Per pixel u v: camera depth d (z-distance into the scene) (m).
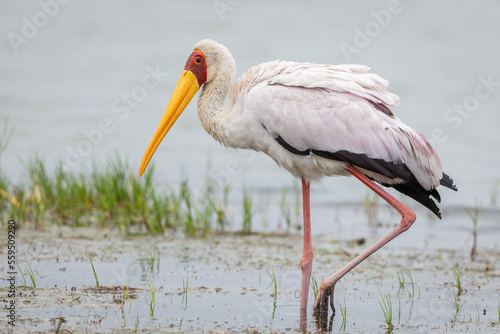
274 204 15.92
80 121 22.97
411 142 9.20
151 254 11.23
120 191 13.64
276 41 33.31
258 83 9.56
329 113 9.19
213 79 10.23
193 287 9.64
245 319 8.40
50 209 13.84
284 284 10.04
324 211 15.55
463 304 9.32
